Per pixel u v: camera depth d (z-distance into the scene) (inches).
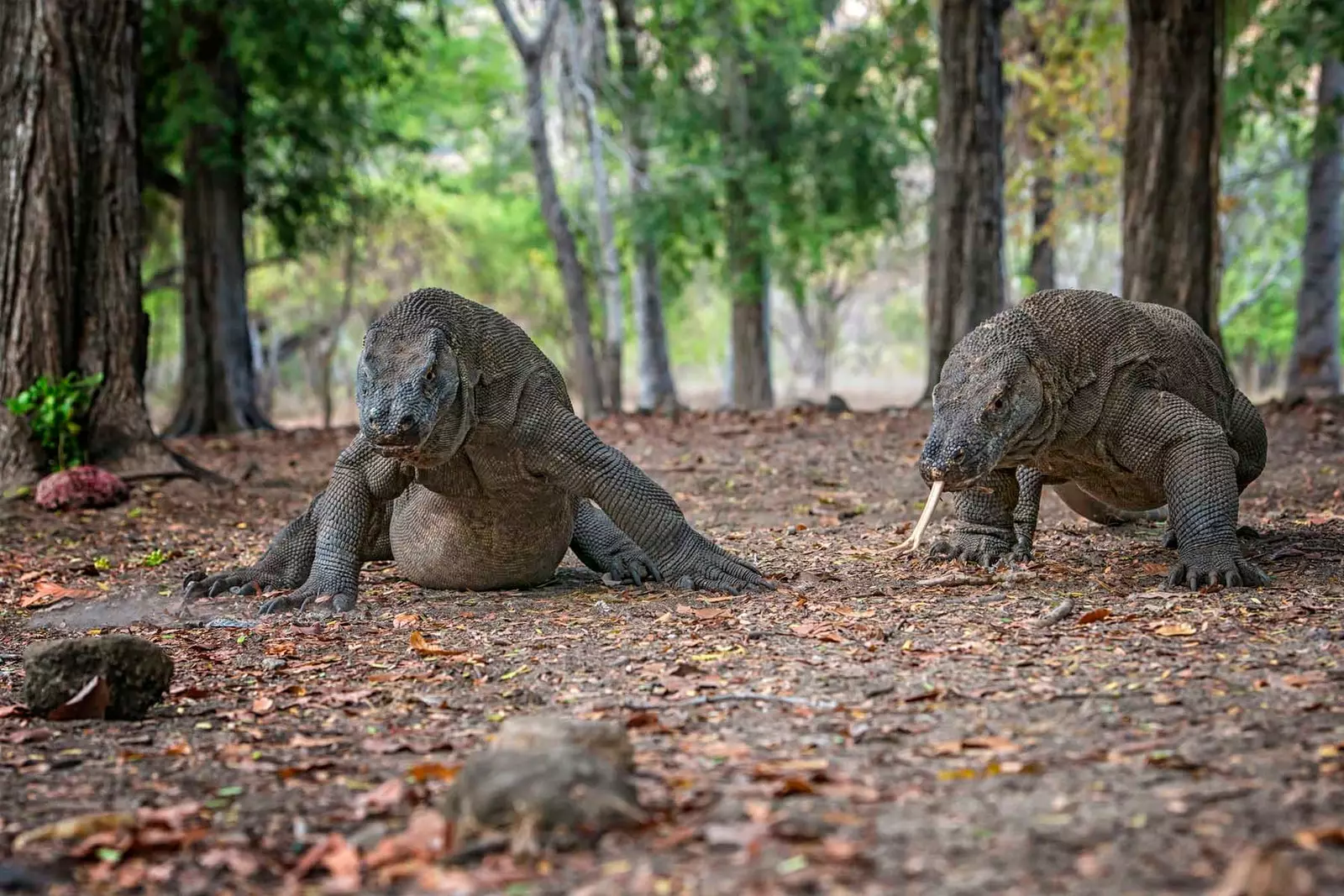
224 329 869.2
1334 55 979.9
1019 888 114.9
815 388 2397.9
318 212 1019.9
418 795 147.9
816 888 116.3
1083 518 378.9
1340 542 297.3
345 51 844.6
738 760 155.2
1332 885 111.3
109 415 502.6
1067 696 178.2
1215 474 262.8
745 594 273.9
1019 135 1268.5
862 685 190.1
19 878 127.5
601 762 136.8
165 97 882.8
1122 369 269.3
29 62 491.8
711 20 1104.2
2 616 294.8
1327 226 1071.0
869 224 1285.7
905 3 1044.5
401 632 250.8
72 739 181.3
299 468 575.2
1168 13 607.5
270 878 128.4
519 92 1401.3
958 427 254.2
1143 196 617.9
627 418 695.1
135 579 337.1
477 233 1724.9
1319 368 1078.4
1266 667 189.2
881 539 354.9
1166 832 125.5
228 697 204.8
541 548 287.9
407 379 241.4
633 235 1207.6
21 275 490.6
